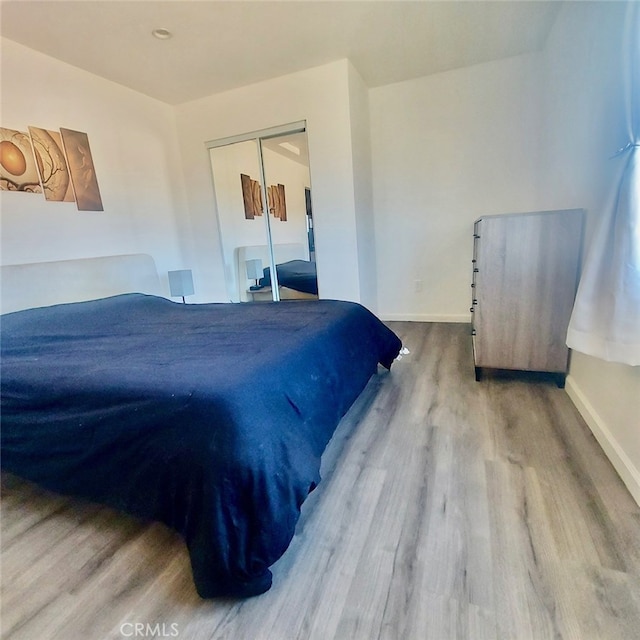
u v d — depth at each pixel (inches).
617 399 58.9
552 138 110.5
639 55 50.0
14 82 91.8
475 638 35.7
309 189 132.8
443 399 85.4
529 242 82.5
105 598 42.2
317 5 88.7
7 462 56.6
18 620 40.3
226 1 85.0
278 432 44.5
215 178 144.7
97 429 48.1
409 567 43.4
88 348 67.4
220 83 126.6
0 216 89.0
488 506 51.9
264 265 146.4
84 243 109.5
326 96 121.0
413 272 153.7
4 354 66.8
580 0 82.9
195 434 42.3
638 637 34.8
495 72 126.1
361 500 54.9
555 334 84.5
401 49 113.0
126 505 48.8
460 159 137.0
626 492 53.0
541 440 66.8
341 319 81.4
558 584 40.3
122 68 110.7
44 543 51.1
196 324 82.6
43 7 81.8
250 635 37.4
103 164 115.2
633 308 49.4
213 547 39.6
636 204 49.3
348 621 38.1
